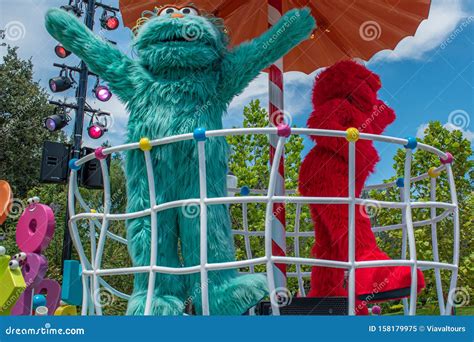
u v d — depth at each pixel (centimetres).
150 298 268
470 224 1002
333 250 362
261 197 255
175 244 312
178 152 314
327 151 367
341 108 369
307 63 527
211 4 457
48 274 1238
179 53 328
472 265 938
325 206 363
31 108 1728
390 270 319
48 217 468
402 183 380
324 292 368
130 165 321
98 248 288
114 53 345
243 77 338
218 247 300
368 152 367
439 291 286
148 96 329
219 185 316
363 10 462
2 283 404
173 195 311
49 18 342
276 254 368
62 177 768
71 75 912
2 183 497
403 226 367
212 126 325
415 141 281
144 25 346
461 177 1037
